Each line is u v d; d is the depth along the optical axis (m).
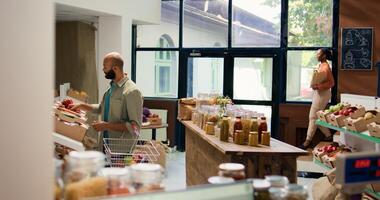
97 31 8.45
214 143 4.14
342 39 8.38
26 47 1.54
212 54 9.46
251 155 3.72
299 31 8.80
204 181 4.96
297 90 8.91
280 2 8.91
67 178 1.54
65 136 3.23
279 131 8.87
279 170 3.73
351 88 8.38
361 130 4.32
